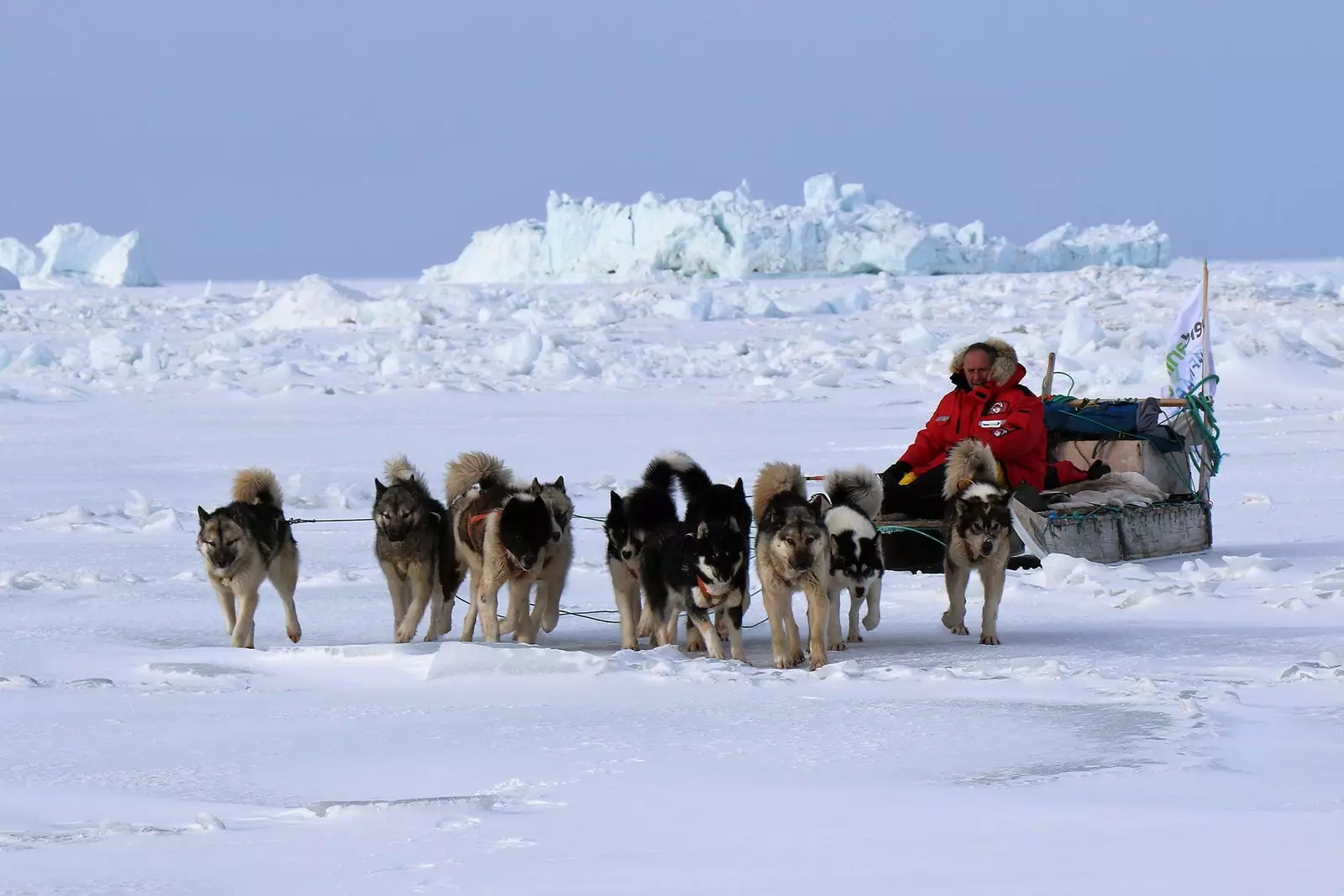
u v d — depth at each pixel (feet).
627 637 73.15
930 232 610.65
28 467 164.55
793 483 74.13
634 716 53.16
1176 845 33.09
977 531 72.08
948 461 79.87
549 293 484.74
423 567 73.41
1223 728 49.01
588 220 654.94
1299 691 55.83
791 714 53.11
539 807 39.78
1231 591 86.89
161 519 122.31
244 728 52.34
